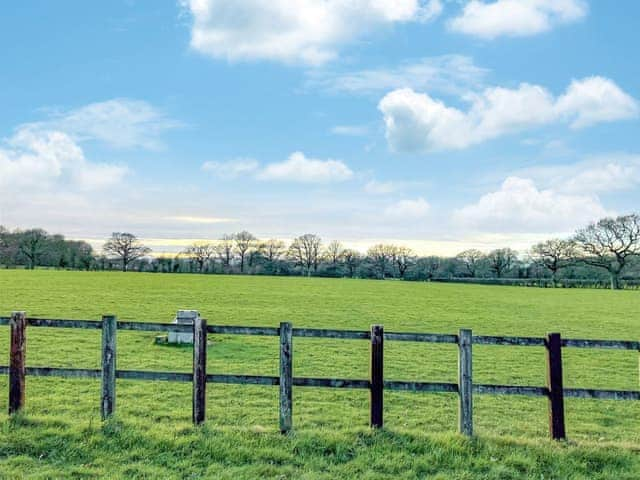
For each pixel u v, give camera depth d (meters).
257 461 8.42
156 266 126.00
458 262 122.94
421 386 9.50
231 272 126.69
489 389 9.41
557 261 108.12
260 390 14.79
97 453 8.54
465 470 8.34
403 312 40.59
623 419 13.18
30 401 12.95
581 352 23.31
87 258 123.12
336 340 23.94
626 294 71.88
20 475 7.74
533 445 9.15
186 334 22.05
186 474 7.97
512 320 37.59
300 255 135.12
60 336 22.81
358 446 8.98
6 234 120.19
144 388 14.48
